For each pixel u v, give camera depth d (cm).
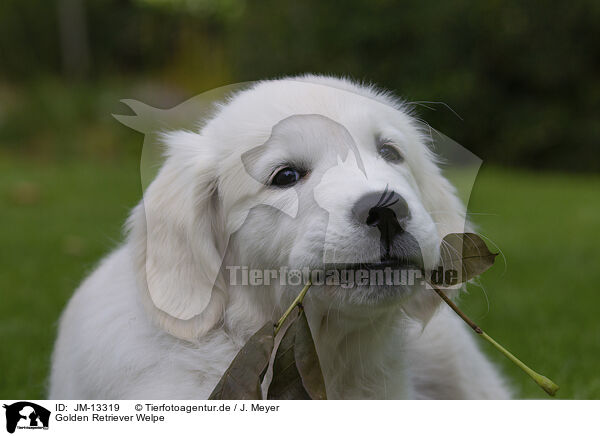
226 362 294
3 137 1648
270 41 1611
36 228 863
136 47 2081
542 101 1700
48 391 395
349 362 307
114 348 300
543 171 1723
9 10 1888
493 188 1295
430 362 396
